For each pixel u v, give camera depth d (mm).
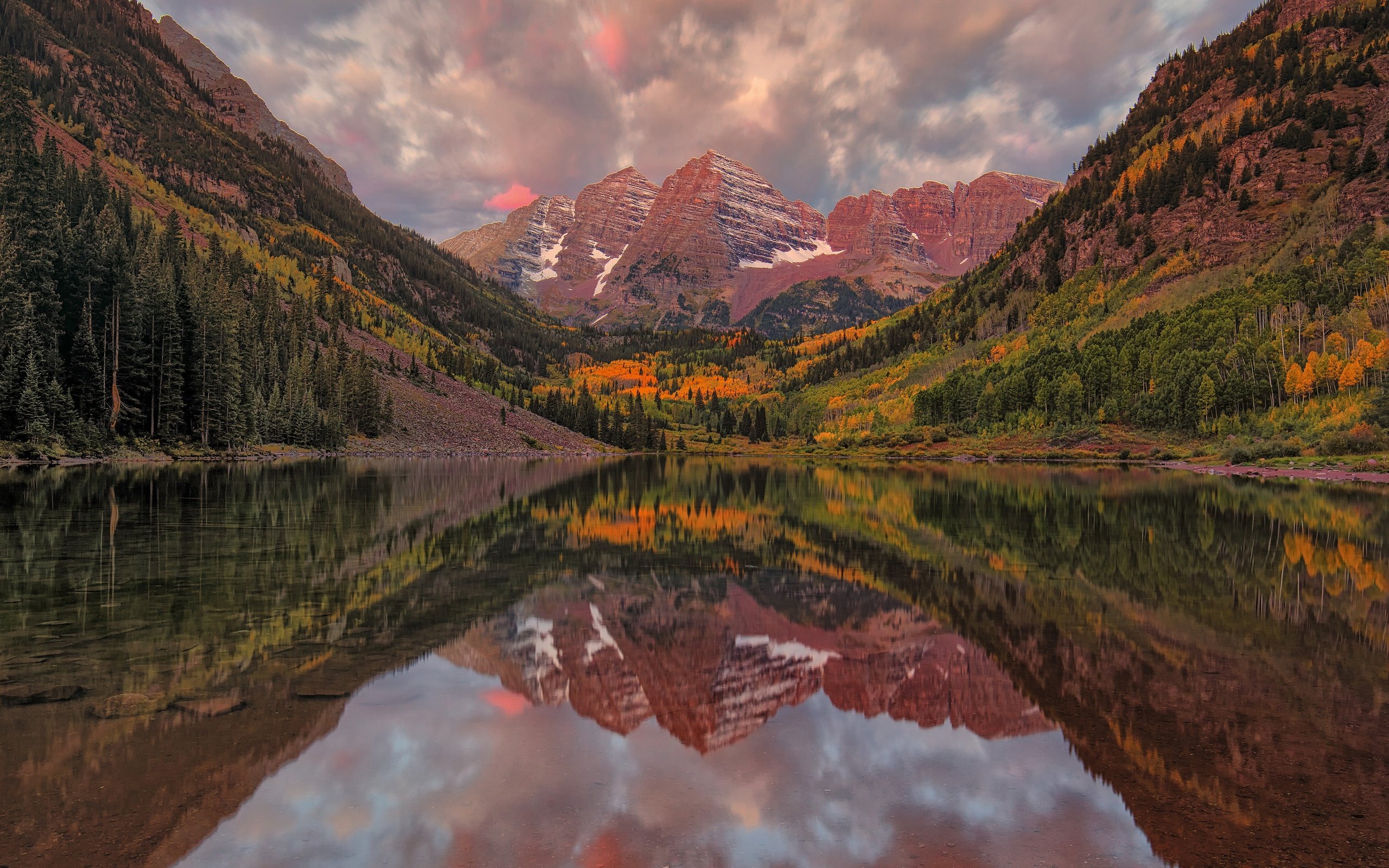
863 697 11508
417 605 17250
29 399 66000
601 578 21359
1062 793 8172
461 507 40594
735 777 8492
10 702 10258
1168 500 48531
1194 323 134750
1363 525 34938
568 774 8453
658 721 10320
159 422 85562
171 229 132750
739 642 14766
